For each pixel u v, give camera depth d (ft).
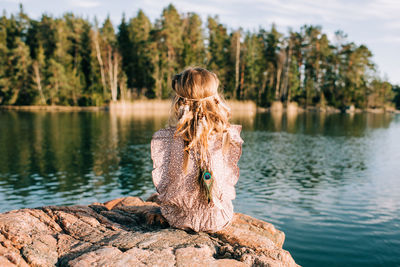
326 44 202.28
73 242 7.11
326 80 209.56
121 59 194.59
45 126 81.30
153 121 95.66
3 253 6.39
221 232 7.86
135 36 205.16
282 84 211.82
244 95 197.57
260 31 219.82
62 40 192.75
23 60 177.37
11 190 26.55
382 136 68.49
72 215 8.46
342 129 84.28
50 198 24.45
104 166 35.88
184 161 7.34
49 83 179.01
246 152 46.57
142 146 49.88
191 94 7.15
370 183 28.84
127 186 27.91
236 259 6.93
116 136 62.13
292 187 27.45
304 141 58.85
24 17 220.02
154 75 185.47
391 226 18.19
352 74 202.90
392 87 259.80
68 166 35.76
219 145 7.49
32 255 6.39
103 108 172.35
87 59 199.00
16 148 47.75
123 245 6.86
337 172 33.71
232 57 203.41
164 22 190.49
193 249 6.62
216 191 7.47
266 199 23.93
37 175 31.71
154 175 7.68
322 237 16.71
